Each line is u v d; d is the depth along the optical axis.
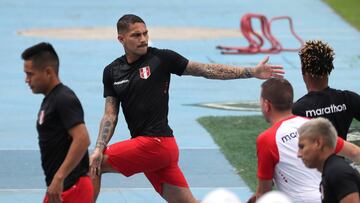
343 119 18.88
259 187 17.50
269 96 17.47
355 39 62.22
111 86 21.50
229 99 43.12
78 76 49.19
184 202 21.83
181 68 21.36
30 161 30.78
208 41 61.47
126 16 21.17
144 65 21.14
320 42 18.86
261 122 36.66
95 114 39.38
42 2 79.75
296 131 17.17
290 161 17.12
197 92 44.78
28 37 62.88
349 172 15.27
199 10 75.81
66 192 18.30
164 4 78.81
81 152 17.72
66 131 17.94
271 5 77.12
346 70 50.75
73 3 79.50
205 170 29.39
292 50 57.03
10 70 51.12
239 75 21.27
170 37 62.84
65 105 17.78
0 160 30.91
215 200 12.27
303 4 77.12
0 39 61.97
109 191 27.06
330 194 15.45
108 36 63.41
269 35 57.16
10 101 42.62
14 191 27.00
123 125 36.97
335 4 77.00
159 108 21.23
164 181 21.70
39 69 17.88
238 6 77.38
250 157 30.80
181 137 34.50
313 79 18.86
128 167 21.25
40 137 18.20
